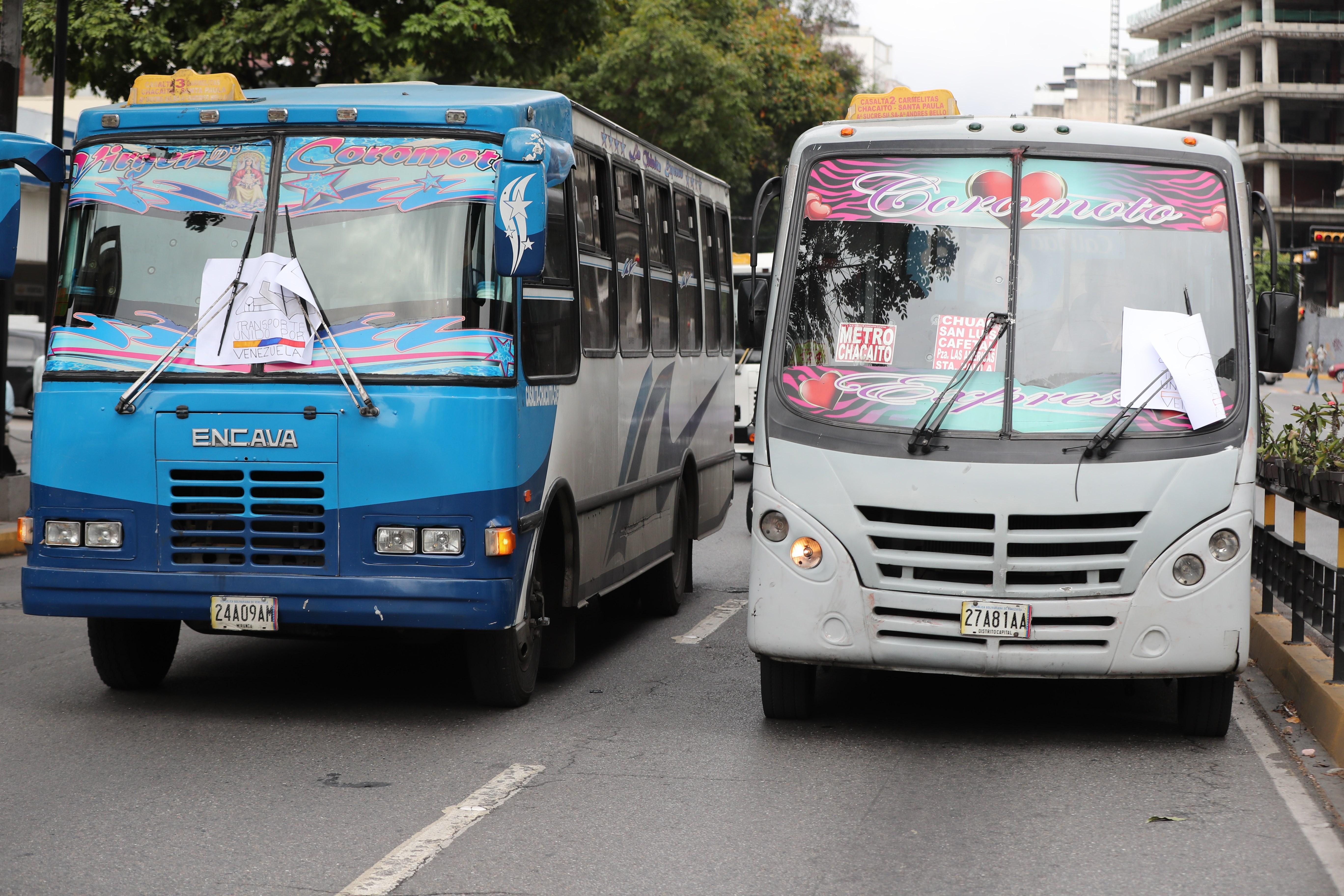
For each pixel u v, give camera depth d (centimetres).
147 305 983
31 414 3856
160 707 1066
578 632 1446
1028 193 984
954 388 952
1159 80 16038
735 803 829
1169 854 743
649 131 4822
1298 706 1077
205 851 729
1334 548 2080
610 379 1252
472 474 948
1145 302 962
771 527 966
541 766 907
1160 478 924
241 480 960
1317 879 705
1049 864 724
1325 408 1248
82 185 1005
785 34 6931
